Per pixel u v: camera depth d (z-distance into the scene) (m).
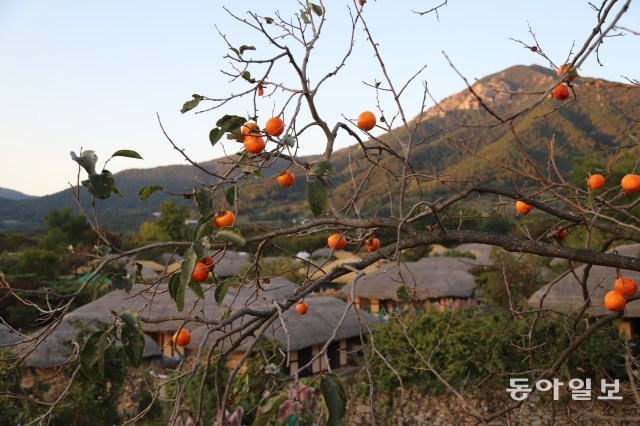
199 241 2.43
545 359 10.20
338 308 18.91
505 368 10.38
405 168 3.23
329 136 3.20
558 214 3.44
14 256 40.25
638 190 2.86
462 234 3.33
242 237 2.51
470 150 2.99
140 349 2.24
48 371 12.03
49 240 44.41
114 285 2.93
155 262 34.09
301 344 15.73
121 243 35.09
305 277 3.30
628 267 3.17
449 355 10.95
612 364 9.74
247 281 3.29
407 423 10.18
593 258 3.23
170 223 47.62
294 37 3.25
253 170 2.82
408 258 39.03
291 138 2.78
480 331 10.68
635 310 12.14
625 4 2.08
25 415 8.50
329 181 3.49
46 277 33.06
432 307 12.44
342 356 17.92
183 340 2.79
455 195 3.27
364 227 3.35
